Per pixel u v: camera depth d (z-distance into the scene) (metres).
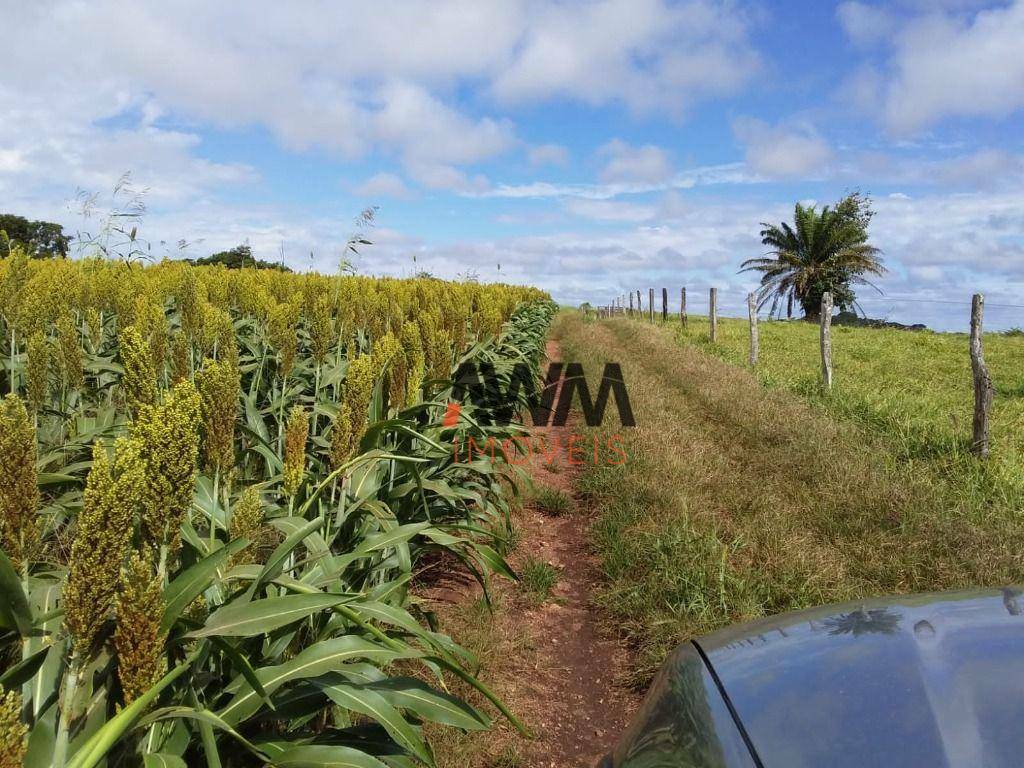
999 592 2.12
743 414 9.80
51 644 1.77
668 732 1.79
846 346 22.44
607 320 32.47
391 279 14.77
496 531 5.70
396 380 4.23
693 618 4.40
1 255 9.01
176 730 2.08
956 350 21.52
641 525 5.95
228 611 2.09
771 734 1.54
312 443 4.51
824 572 4.95
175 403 1.91
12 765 1.45
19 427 1.76
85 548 1.60
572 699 3.95
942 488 6.68
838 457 7.52
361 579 3.70
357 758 2.20
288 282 9.82
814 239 49.09
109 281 6.54
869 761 1.39
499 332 8.34
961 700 1.50
